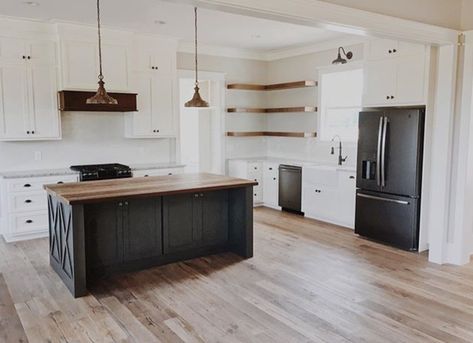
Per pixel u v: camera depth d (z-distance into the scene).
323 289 3.68
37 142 5.61
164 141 6.65
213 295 3.57
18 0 4.24
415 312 3.23
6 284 3.82
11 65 5.04
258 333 2.91
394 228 4.86
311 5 3.13
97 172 5.44
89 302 3.45
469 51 4.12
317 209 6.19
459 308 3.30
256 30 5.62
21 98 5.14
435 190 4.34
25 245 5.00
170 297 3.54
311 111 6.69
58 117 5.41
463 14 4.23
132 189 3.92
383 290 3.65
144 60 5.95
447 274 4.04
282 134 7.12
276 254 4.66
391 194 4.88
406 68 4.68
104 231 3.93
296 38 6.13
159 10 4.62
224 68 7.11
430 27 3.92
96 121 6.03
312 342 2.79
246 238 4.50
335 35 5.91
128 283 3.86
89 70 5.39
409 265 4.30
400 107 4.96
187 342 2.80
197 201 4.50
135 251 4.13
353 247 4.91
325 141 6.61
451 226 4.35
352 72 6.20
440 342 2.78
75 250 3.50
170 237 4.35
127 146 6.33
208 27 5.43
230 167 7.32
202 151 7.70
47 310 3.29
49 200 4.14
